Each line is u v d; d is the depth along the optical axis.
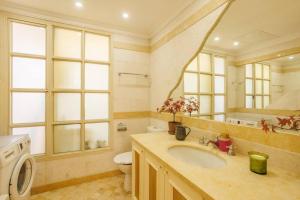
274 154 1.08
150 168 1.43
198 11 1.71
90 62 2.44
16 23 2.02
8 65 1.95
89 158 2.41
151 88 2.81
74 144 2.36
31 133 2.10
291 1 1.02
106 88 2.57
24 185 1.63
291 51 1.03
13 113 2.01
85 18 2.29
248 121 1.29
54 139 2.24
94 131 2.49
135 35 2.71
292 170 0.99
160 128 2.48
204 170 1.01
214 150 1.38
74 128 2.35
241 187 0.82
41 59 2.15
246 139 1.26
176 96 2.15
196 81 1.80
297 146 0.97
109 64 2.56
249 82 1.29
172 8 2.00
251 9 1.24
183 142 1.62
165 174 1.17
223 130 1.47
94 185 2.29
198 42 1.72
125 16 2.22
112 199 1.98
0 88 1.92
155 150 1.38
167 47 2.31
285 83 1.06
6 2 1.91
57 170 2.21
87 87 2.43
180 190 1.00
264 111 1.19
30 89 2.07
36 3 1.93
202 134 1.71
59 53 2.25
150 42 2.83
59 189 2.18
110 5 1.96
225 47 1.46
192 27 1.81
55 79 2.23
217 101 1.57
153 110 2.74
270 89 1.15
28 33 2.09
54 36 2.22
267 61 1.17
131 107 2.71
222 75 1.52
